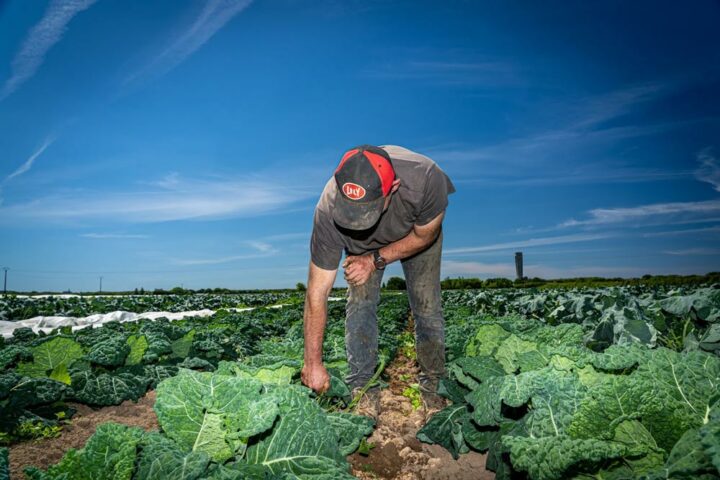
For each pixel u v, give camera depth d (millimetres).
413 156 3289
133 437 1890
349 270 3422
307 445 2189
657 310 5543
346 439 2811
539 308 10258
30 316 13094
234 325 8875
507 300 13062
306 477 2021
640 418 1867
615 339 4500
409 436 3414
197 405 2105
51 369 4141
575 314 7477
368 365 3666
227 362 2994
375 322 3713
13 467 2723
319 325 3223
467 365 3066
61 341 4250
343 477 2006
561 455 1692
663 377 1978
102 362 4238
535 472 1728
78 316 13758
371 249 3568
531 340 3152
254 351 6566
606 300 6656
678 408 1850
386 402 4332
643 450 1730
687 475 1480
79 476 1768
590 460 1650
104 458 1811
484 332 3512
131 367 4406
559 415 2047
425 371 3834
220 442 2049
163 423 2037
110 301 19500
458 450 2994
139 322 9391
